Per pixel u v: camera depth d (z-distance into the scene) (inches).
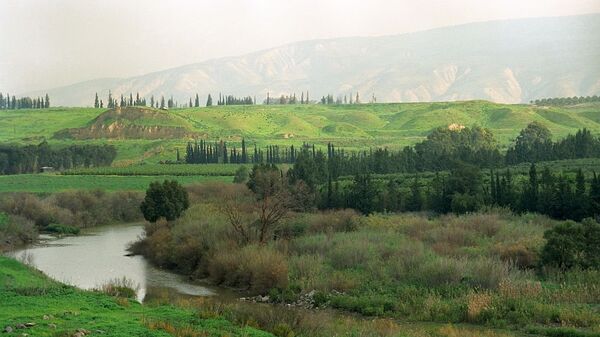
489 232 2506.2
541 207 2997.0
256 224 2519.7
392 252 2089.1
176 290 2005.4
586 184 3312.0
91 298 1349.7
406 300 1624.0
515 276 1699.1
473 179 3346.5
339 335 1179.3
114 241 3297.2
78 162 7298.2
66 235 3575.3
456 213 3147.1
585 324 1327.5
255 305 1670.8
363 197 3390.7
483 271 1692.9
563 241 1825.8
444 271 1734.7
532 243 2042.3
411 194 3538.4
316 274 1945.1
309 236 2488.9
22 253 2802.7
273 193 2913.4
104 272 2326.5
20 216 3513.8
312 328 1217.4
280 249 2269.9
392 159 5231.3
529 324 1347.2
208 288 2049.7
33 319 1036.5
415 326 1396.4
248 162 7293.3
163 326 1034.1
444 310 1492.4
